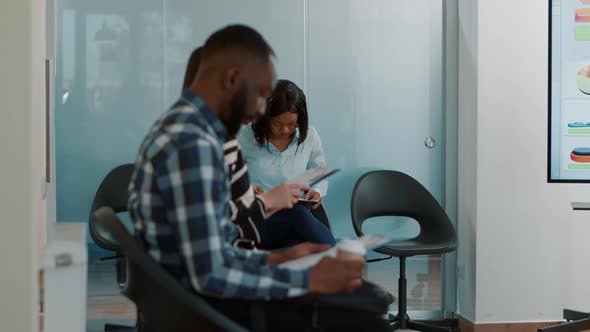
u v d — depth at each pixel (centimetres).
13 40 210
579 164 426
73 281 188
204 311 169
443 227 443
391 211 456
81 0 441
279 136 415
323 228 259
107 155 447
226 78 182
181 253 170
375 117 474
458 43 476
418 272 478
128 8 447
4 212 209
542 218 449
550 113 424
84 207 445
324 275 174
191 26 454
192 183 167
